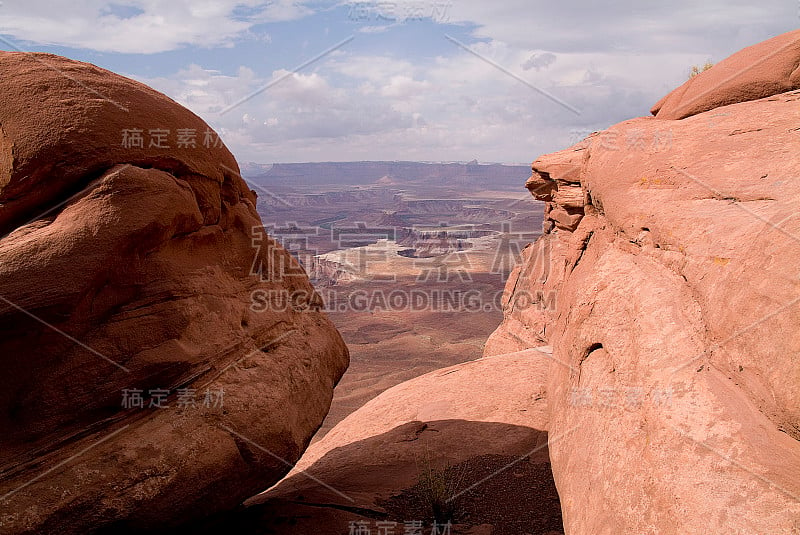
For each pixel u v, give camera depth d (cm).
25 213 404
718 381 309
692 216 419
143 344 427
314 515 574
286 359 555
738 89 577
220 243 548
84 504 376
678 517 271
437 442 842
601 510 344
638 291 437
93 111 420
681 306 377
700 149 494
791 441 259
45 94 413
